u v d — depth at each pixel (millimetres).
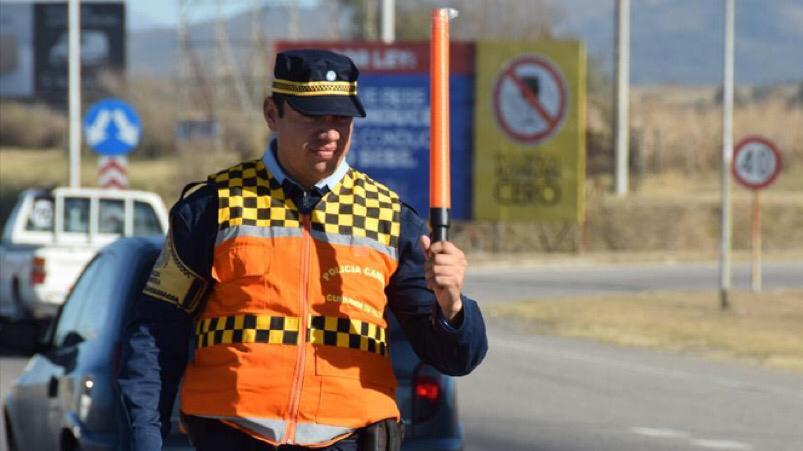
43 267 22797
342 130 5883
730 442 14930
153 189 61812
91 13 89875
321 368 5781
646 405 17656
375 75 40281
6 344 11242
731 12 34375
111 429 9773
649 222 56188
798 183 79750
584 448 14438
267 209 5875
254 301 5809
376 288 5906
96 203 24938
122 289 10391
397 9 84938
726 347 24828
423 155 40281
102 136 34688
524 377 20344
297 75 5793
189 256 5863
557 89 42000
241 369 5766
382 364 5926
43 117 87312
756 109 88312
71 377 10281
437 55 5633
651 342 25531
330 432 5781
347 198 5945
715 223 59344
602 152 77625
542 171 42219
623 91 62688
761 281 41375
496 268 45875
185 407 5879
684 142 82188
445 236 5668
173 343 5922
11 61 91688
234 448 5781
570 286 38250
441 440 9805
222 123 70500
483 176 42344
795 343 25562
